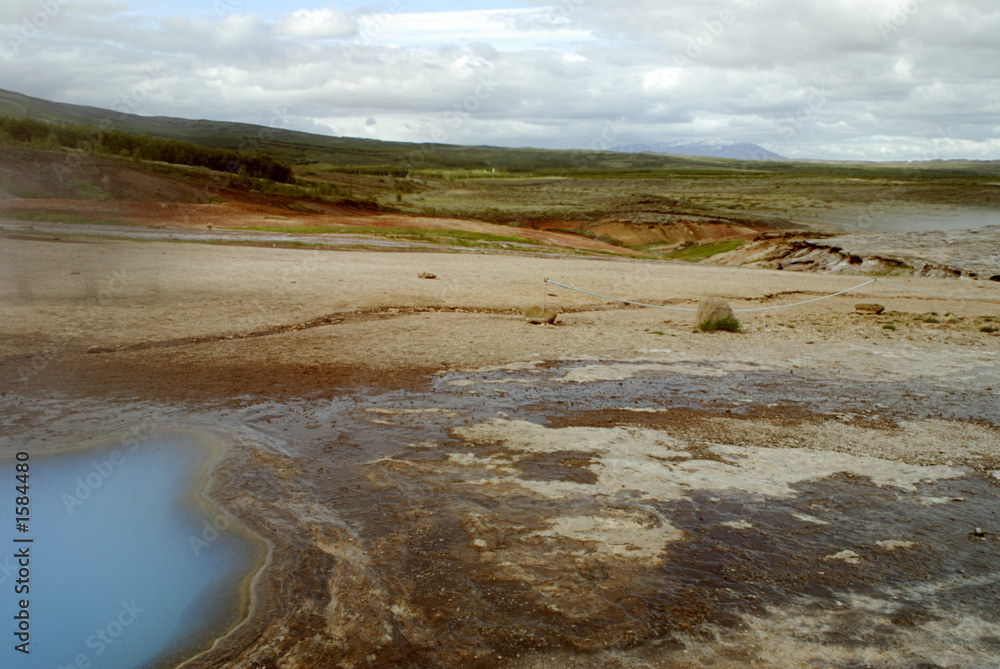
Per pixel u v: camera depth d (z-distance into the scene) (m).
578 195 106.12
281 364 11.05
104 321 13.25
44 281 17.05
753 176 164.00
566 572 5.02
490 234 50.47
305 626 4.32
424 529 5.64
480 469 7.00
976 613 4.67
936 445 8.23
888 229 77.69
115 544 5.31
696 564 5.21
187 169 58.88
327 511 5.96
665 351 13.16
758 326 16.66
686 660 4.09
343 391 9.73
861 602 4.77
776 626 4.45
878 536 5.79
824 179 153.38
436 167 167.25
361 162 166.25
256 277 20.00
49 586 4.79
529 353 12.56
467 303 18.11
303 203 57.03
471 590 4.75
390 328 14.30
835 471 7.27
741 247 51.31
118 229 32.66
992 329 16.77
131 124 160.00
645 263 38.81
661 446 7.86
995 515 6.29
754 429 8.62
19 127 61.38
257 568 5.02
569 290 21.69
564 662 4.04
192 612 4.50
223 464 6.96
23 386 9.30
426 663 4.00
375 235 41.75
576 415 8.95
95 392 9.21
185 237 31.64
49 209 35.97
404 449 7.54
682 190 125.69
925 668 4.07
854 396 10.38
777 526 5.91
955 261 36.81
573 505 6.20
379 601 4.59
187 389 9.53
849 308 21.28
